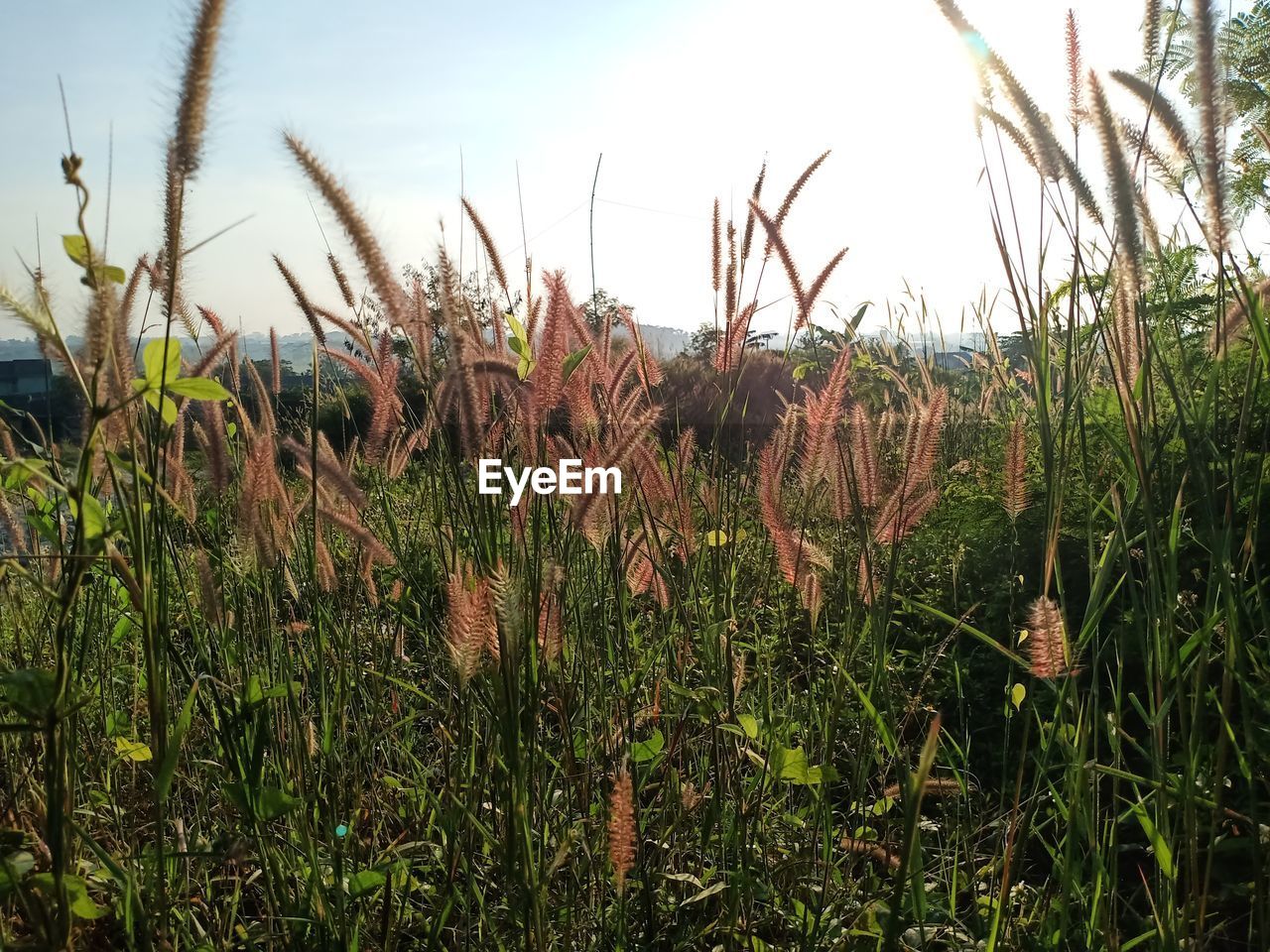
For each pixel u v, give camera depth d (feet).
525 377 3.54
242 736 3.18
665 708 4.33
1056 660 2.92
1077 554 5.88
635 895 3.79
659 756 4.06
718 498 4.53
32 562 3.55
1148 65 3.27
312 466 3.52
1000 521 6.79
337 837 3.53
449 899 3.18
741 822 3.63
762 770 3.71
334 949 3.13
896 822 4.22
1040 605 2.93
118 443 2.87
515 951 3.24
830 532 5.01
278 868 3.26
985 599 6.24
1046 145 3.06
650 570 4.24
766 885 3.65
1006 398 9.45
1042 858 4.52
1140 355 3.19
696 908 3.80
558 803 3.94
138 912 2.85
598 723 4.12
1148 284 3.09
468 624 2.90
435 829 3.98
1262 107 3.94
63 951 2.50
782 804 4.27
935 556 7.18
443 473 3.66
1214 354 3.10
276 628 3.96
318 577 4.21
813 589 3.86
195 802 4.18
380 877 3.24
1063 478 3.11
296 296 4.04
